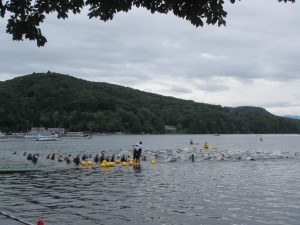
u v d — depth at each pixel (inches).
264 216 593.9
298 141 5777.6
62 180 1018.7
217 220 569.0
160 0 315.0
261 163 1593.3
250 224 547.2
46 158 1902.1
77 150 2960.1
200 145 4173.2
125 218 579.2
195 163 1590.8
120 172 1224.8
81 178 1063.6
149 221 562.3
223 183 957.8
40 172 1219.9
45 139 6053.2
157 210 633.6
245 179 1041.5
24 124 7667.3
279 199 731.4
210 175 1140.5
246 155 1929.1
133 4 317.1
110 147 3567.9
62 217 582.9
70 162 1605.6
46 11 312.0
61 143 4771.2
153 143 4837.6
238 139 6889.8
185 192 815.7
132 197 754.2
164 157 1866.4
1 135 6668.3
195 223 551.2
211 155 1905.8
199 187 889.5
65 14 319.6
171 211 626.8
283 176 1112.2
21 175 1137.4
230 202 701.9
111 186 903.7
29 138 6574.8
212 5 309.3
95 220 565.6
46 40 321.4
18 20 311.9
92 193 800.3
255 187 889.5
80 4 316.2
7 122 7337.6
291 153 2194.9
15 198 739.4
